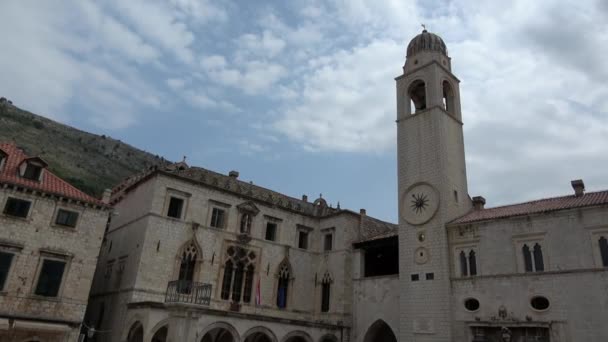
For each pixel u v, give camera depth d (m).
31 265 36.19
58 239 37.88
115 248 50.97
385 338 52.34
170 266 45.50
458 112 53.78
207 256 48.31
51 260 37.31
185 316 28.72
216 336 49.12
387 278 49.53
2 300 34.31
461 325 40.41
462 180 49.94
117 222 53.12
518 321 36.81
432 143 48.94
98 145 176.50
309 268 57.38
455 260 43.00
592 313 33.44
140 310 39.75
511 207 44.16
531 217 38.91
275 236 55.47
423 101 57.97
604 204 34.91
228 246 50.34
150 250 44.47
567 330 34.28
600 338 32.59
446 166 47.62
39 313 35.72
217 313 41.34
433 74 52.16
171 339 27.98
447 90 55.31
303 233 58.97
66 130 174.62
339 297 53.19
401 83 55.62
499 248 40.19
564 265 35.97
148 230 44.81
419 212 47.22
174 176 48.09
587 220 35.72
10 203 36.34
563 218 37.06
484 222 41.91
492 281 39.66
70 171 129.38
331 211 62.41
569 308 34.66
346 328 51.12
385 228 63.03
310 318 55.09
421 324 42.97
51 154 137.62
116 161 169.50
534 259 38.09
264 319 44.72
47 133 158.25
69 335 36.69
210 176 54.16
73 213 39.31
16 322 34.03
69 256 38.03
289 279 55.06
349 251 55.25
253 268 52.09
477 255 41.50
